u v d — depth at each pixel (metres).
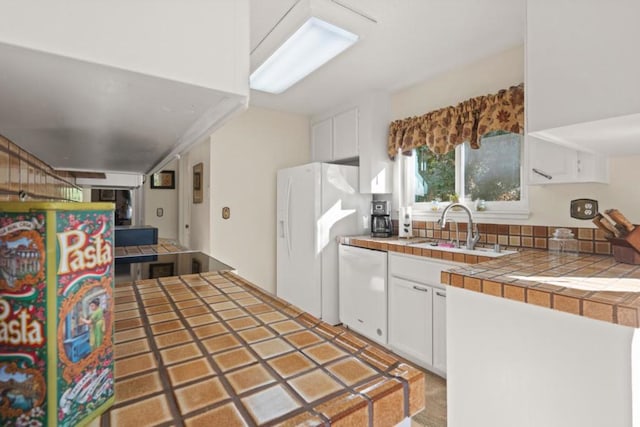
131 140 0.75
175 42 0.39
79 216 0.35
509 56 2.16
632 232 1.47
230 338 0.61
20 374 0.31
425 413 1.72
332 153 3.45
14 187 0.76
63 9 0.32
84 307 0.36
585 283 1.15
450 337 1.39
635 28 1.09
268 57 2.19
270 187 3.55
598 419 0.98
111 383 0.39
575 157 1.60
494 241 2.27
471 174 2.50
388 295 2.44
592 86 1.18
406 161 2.96
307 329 0.66
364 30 1.92
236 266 3.33
